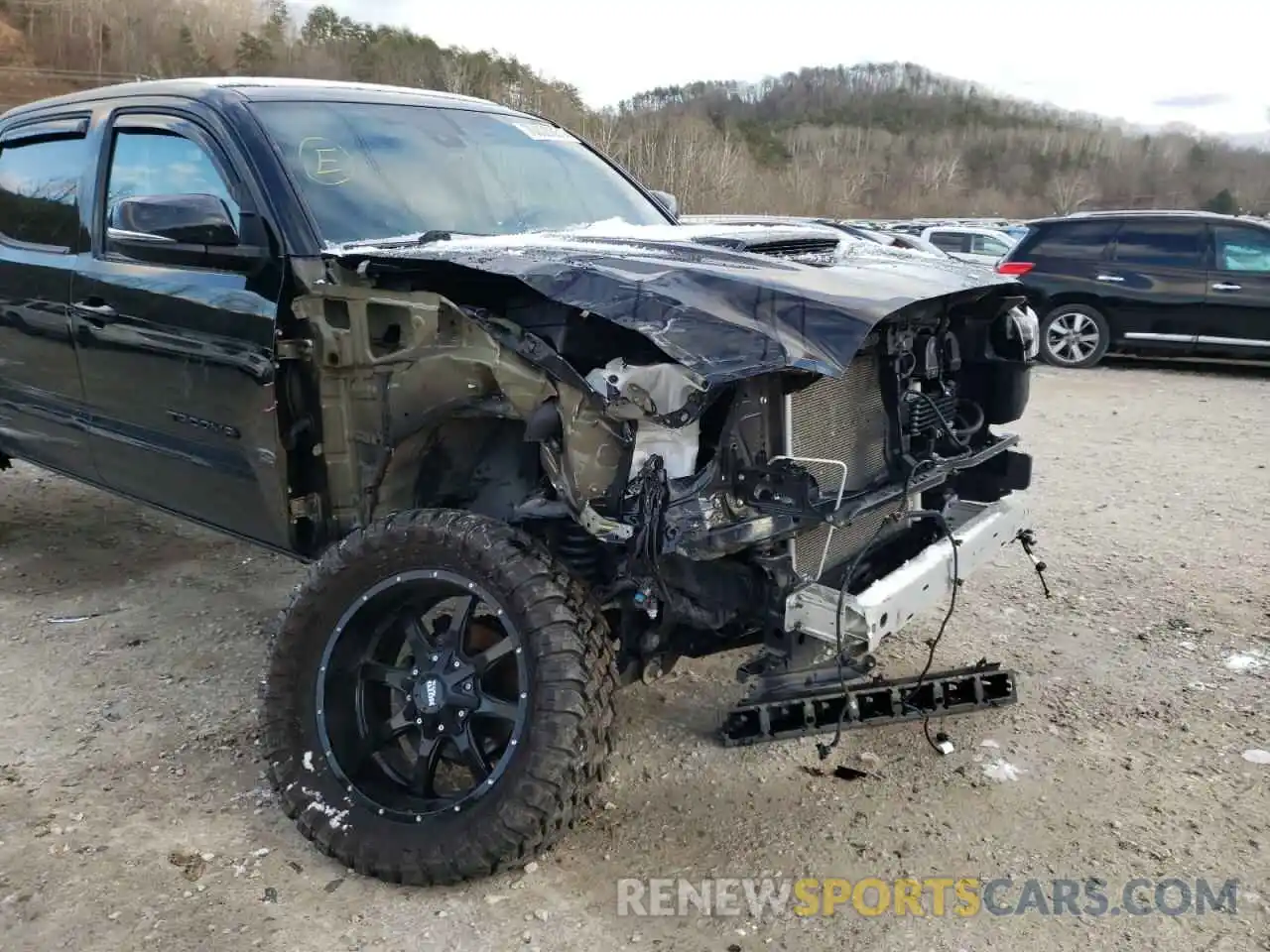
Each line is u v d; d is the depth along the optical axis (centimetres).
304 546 335
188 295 341
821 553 304
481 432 312
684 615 277
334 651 286
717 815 303
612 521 259
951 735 347
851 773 324
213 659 412
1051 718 358
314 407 315
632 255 293
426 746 283
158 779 323
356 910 262
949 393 352
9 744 344
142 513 602
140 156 381
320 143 354
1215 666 397
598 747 264
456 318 280
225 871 278
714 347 252
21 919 256
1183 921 255
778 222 493
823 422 296
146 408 374
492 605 270
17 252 433
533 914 260
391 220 346
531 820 257
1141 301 1109
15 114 470
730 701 373
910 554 340
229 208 338
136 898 265
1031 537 371
